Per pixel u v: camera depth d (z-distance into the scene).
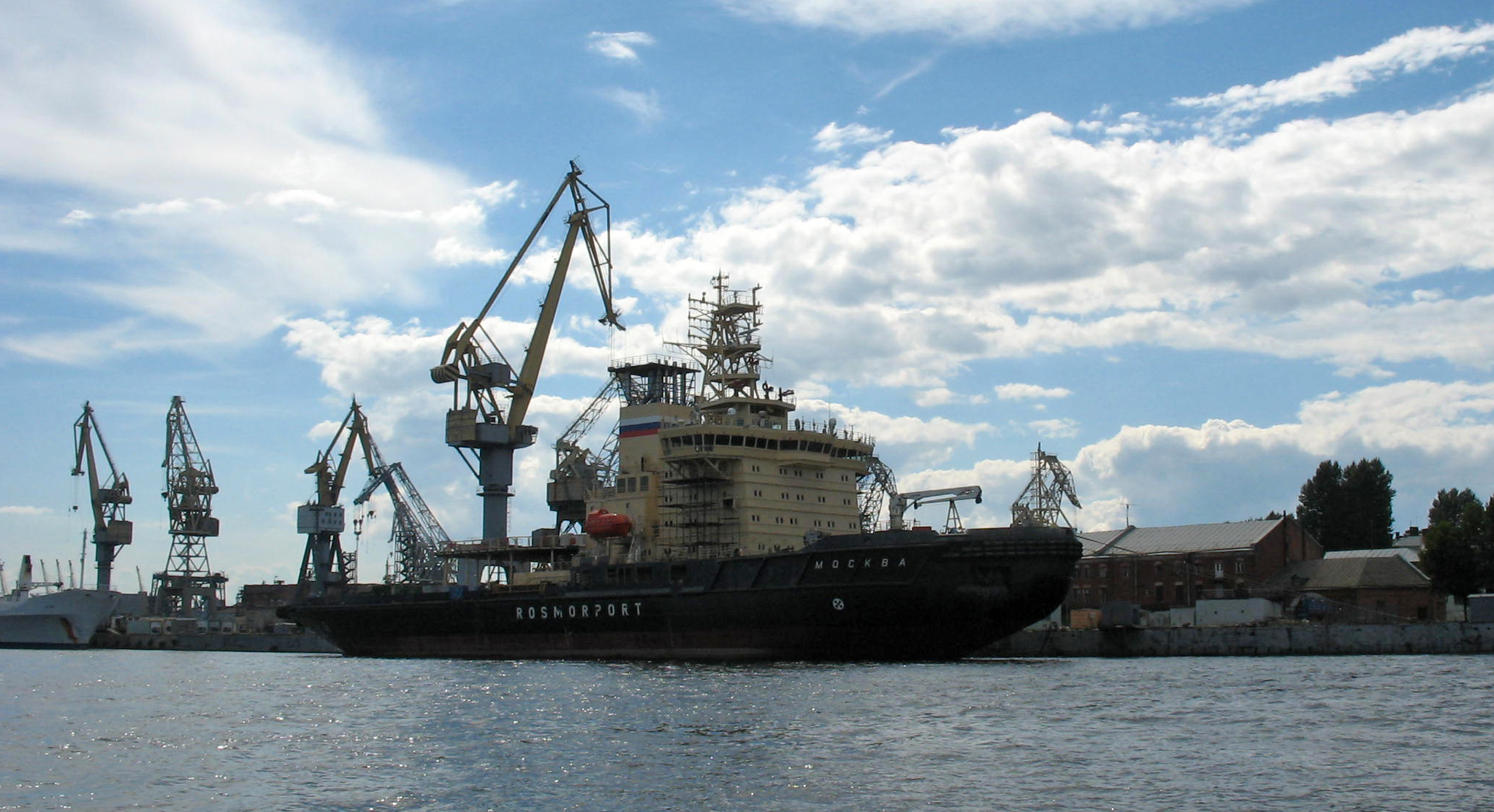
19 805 46.06
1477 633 103.81
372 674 99.00
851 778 47.72
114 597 194.38
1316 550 152.88
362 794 47.22
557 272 154.75
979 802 43.97
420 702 74.00
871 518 127.62
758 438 107.81
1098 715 62.31
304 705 75.25
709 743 55.38
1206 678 80.94
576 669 95.19
